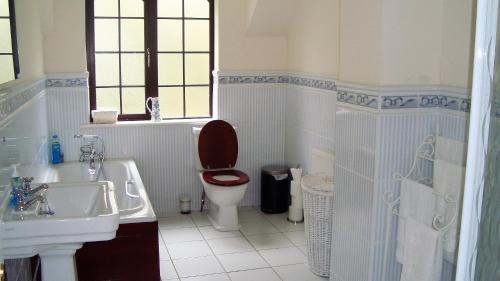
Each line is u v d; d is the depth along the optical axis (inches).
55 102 174.6
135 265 120.3
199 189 194.2
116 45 185.2
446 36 107.7
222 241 164.7
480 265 44.7
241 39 191.0
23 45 119.6
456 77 105.3
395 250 113.6
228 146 185.0
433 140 110.4
